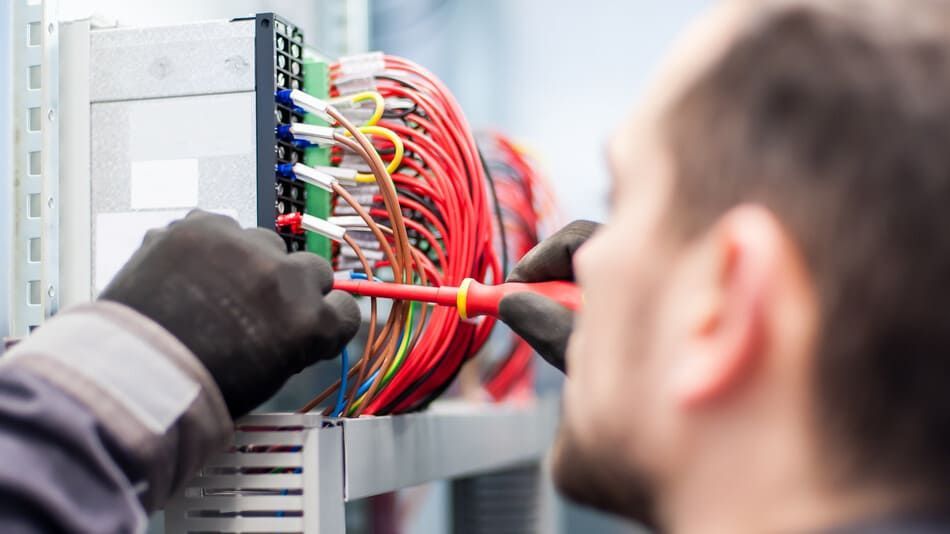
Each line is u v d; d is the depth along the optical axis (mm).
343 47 1525
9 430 464
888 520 292
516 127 1803
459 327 784
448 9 1805
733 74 321
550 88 1810
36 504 446
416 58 1787
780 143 304
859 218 292
